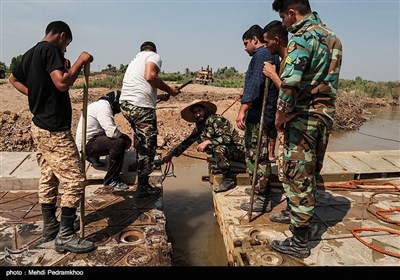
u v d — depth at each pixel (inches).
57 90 111.9
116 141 170.4
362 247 127.2
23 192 173.2
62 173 116.3
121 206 157.2
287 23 115.4
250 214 147.6
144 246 124.8
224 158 175.8
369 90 1008.9
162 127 398.0
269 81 135.9
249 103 148.2
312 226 142.5
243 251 124.0
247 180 187.8
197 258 158.1
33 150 327.6
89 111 178.7
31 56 111.8
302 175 114.4
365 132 510.3
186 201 218.5
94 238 129.3
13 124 358.6
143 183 167.2
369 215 154.2
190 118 183.5
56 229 128.1
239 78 1515.7
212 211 204.4
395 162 214.8
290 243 122.0
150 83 152.7
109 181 175.6
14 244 124.6
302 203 116.2
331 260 118.7
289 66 106.3
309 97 112.5
